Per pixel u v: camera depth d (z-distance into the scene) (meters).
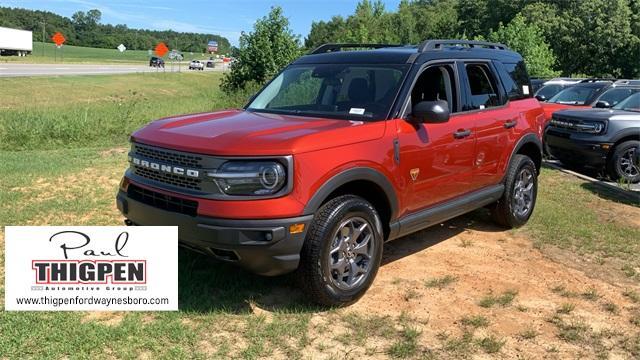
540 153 6.55
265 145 3.74
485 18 50.25
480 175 5.54
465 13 52.56
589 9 44.03
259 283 4.53
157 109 16.73
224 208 3.68
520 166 6.12
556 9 46.50
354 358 3.56
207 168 3.75
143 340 3.63
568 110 10.62
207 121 4.47
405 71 4.80
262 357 3.53
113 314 3.99
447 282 4.79
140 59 115.88
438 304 4.38
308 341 3.73
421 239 5.95
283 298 4.33
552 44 44.59
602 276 5.06
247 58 20.56
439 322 4.08
